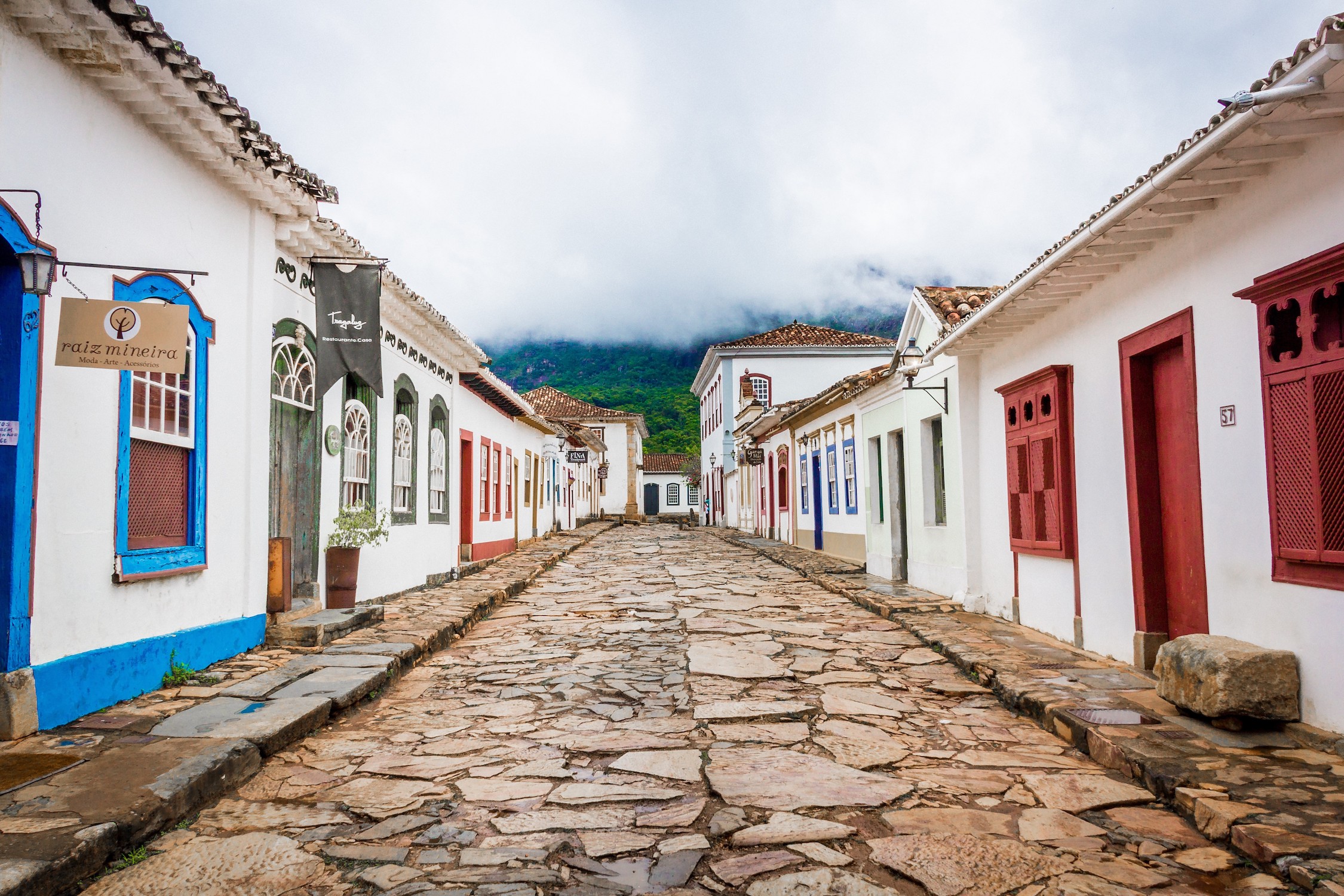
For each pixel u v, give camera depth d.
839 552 18.81
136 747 4.62
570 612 11.62
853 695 6.82
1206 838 3.86
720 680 7.34
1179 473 6.47
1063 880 3.45
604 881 3.44
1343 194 4.50
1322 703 4.74
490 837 3.91
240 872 3.50
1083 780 4.70
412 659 7.80
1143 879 3.45
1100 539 7.55
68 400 5.09
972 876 3.48
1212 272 5.71
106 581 5.45
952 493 11.38
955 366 11.00
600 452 47.03
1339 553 4.51
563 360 166.62
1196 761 4.55
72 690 5.09
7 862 3.11
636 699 6.67
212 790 4.31
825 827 4.02
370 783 4.65
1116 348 7.14
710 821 4.11
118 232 5.61
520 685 7.14
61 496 5.03
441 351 14.12
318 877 3.47
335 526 9.66
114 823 3.56
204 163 6.67
